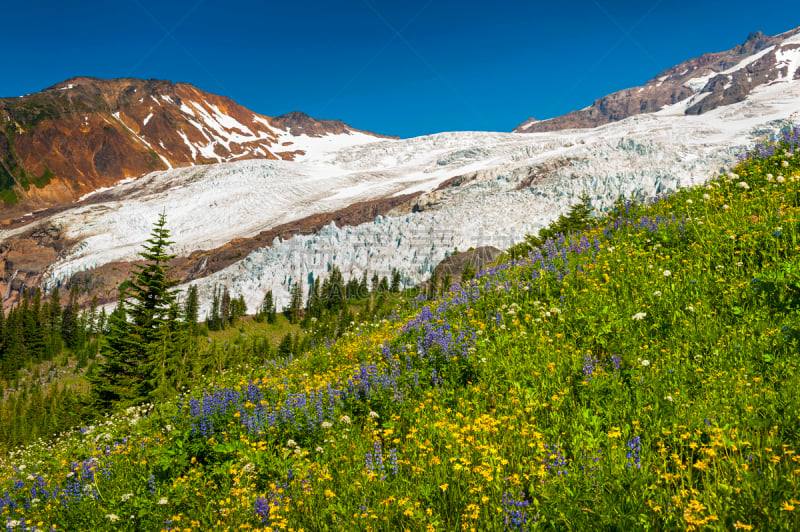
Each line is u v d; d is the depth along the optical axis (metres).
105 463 8.81
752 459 4.70
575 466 5.24
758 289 8.03
